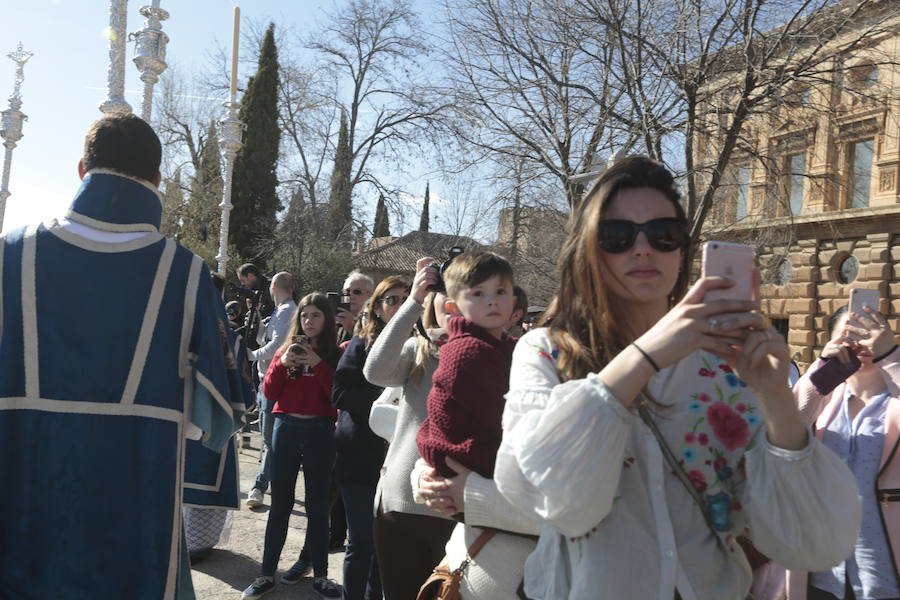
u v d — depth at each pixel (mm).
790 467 1288
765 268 16531
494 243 16500
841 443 2932
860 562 2797
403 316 3129
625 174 1472
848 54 13695
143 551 2410
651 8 12664
